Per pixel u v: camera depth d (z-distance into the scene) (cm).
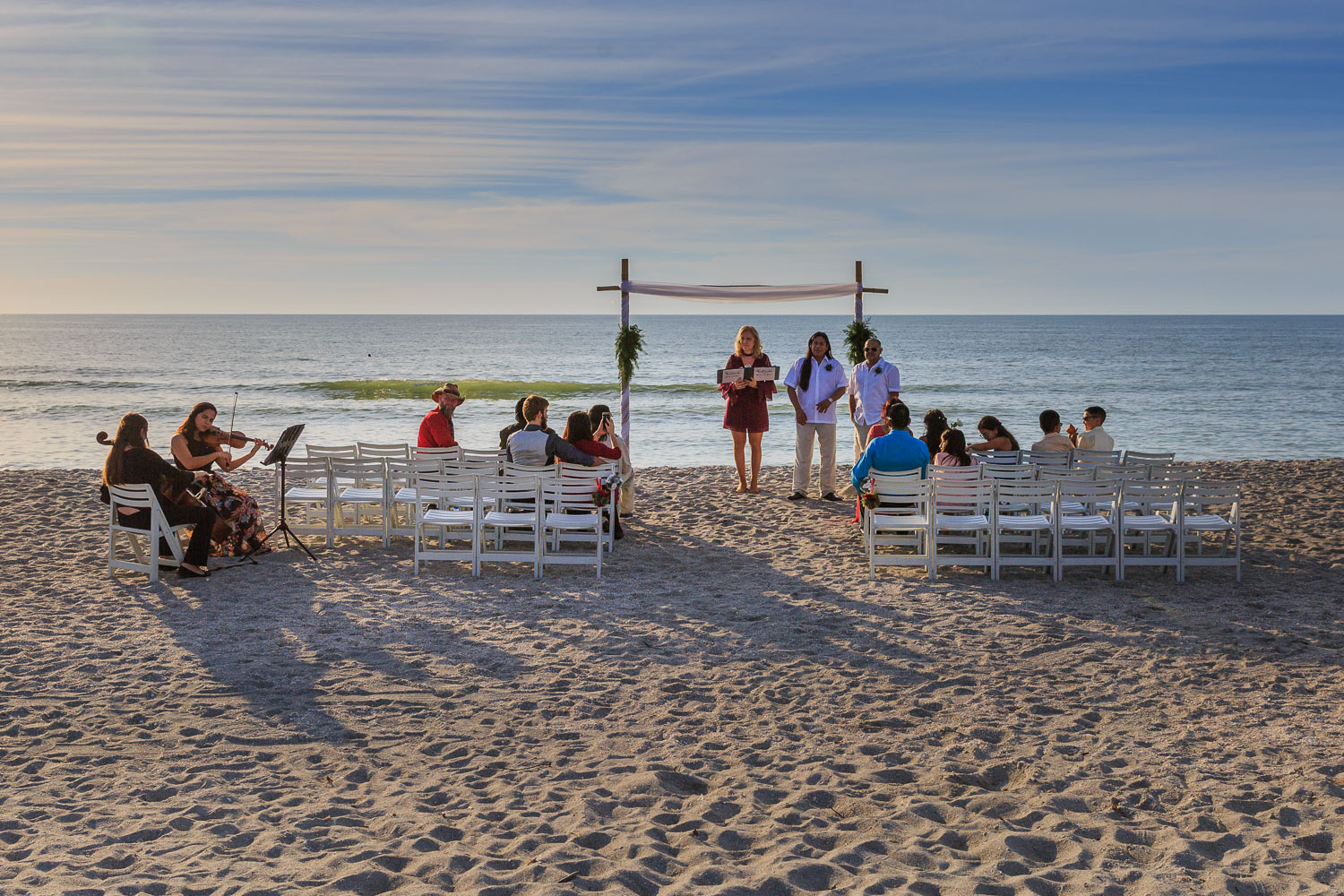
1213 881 375
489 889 370
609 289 1306
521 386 4275
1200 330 17662
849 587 849
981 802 449
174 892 366
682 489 1367
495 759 502
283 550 991
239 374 5731
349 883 372
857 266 1342
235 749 516
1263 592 820
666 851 406
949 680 618
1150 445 2459
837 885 376
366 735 535
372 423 2917
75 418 2959
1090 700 583
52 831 419
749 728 545
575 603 801
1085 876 380
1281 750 505
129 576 886
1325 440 2550
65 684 610
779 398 3775
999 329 18512
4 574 890
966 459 955
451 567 925
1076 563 862
